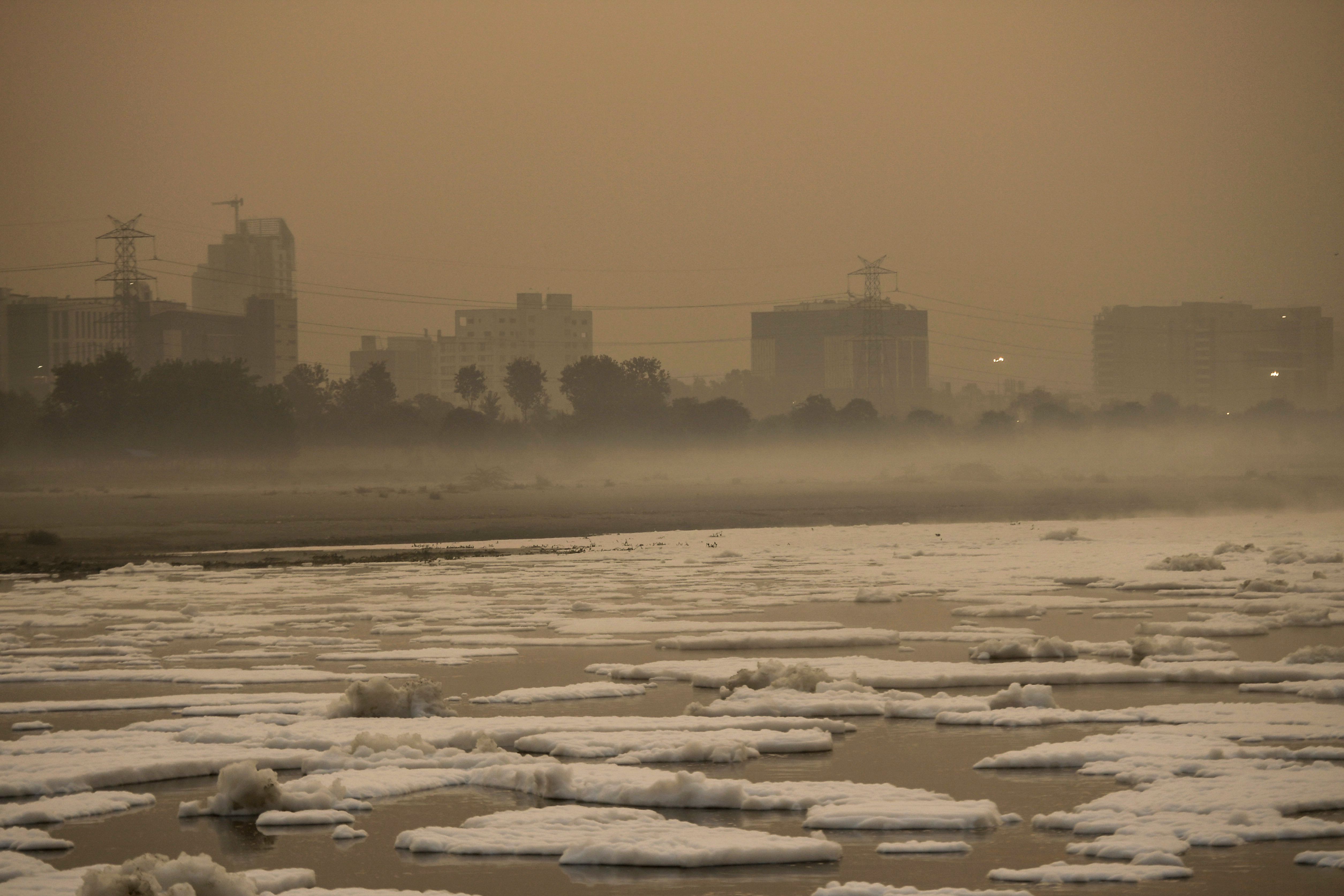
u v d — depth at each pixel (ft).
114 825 96.73
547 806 101.14
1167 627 216.33
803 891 78.43
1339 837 88.28
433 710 143.02
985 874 81.10
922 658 191.42
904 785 107.14
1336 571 343.46
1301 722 132.46
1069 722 136.36
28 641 228.43
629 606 281.13
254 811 99.55
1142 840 86.07
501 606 285.84
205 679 174.81
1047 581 335.26
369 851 88.69
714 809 99.81
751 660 189.47
